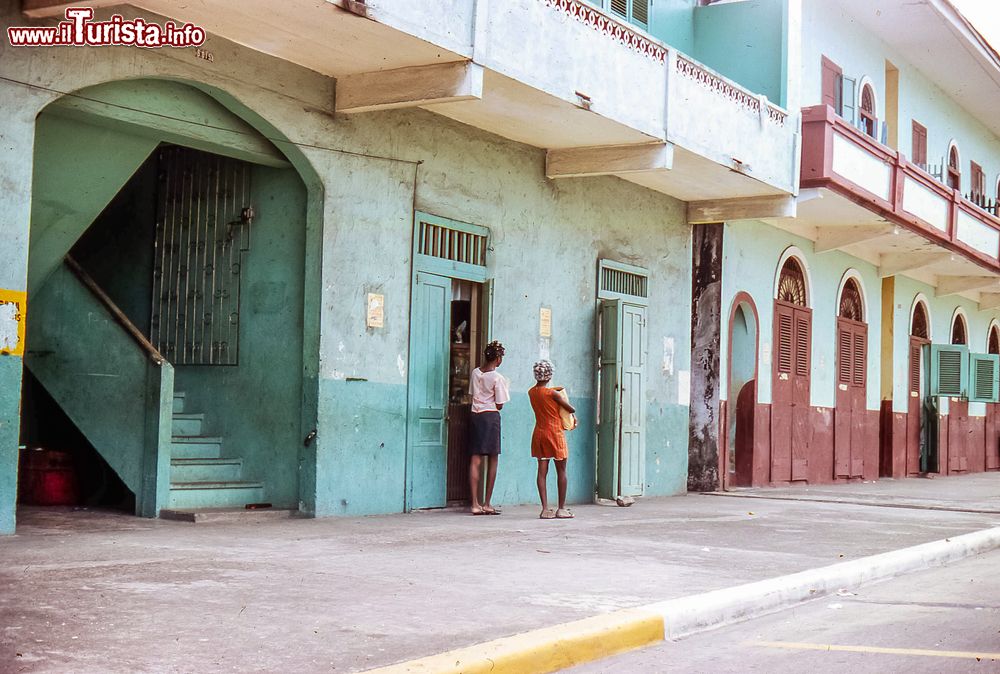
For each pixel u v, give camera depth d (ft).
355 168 37.06
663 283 54.34
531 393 40.37
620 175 50.08
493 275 43.27
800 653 19.81
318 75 35.58
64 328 35.63
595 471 48.93
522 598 22.52
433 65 34.24
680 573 26.63
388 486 38.45
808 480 67.62
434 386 40.42
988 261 83.25
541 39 36.65
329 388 36.14
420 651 17.61
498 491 43.78
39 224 33.06
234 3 29.35
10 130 27.73
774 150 52.08
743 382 61.00
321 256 35.96
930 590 27.58
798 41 55.01
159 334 40.14
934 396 89.45
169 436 34.22
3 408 27.94
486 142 42.78
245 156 35.55
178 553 26.48
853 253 74.79
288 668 16.35
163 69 31.01
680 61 44.27
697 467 57.31
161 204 40.55
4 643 16.97
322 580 23.58
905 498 56.75
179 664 16.29
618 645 19.88
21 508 35.09
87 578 22.53
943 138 90.12
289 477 36.37
